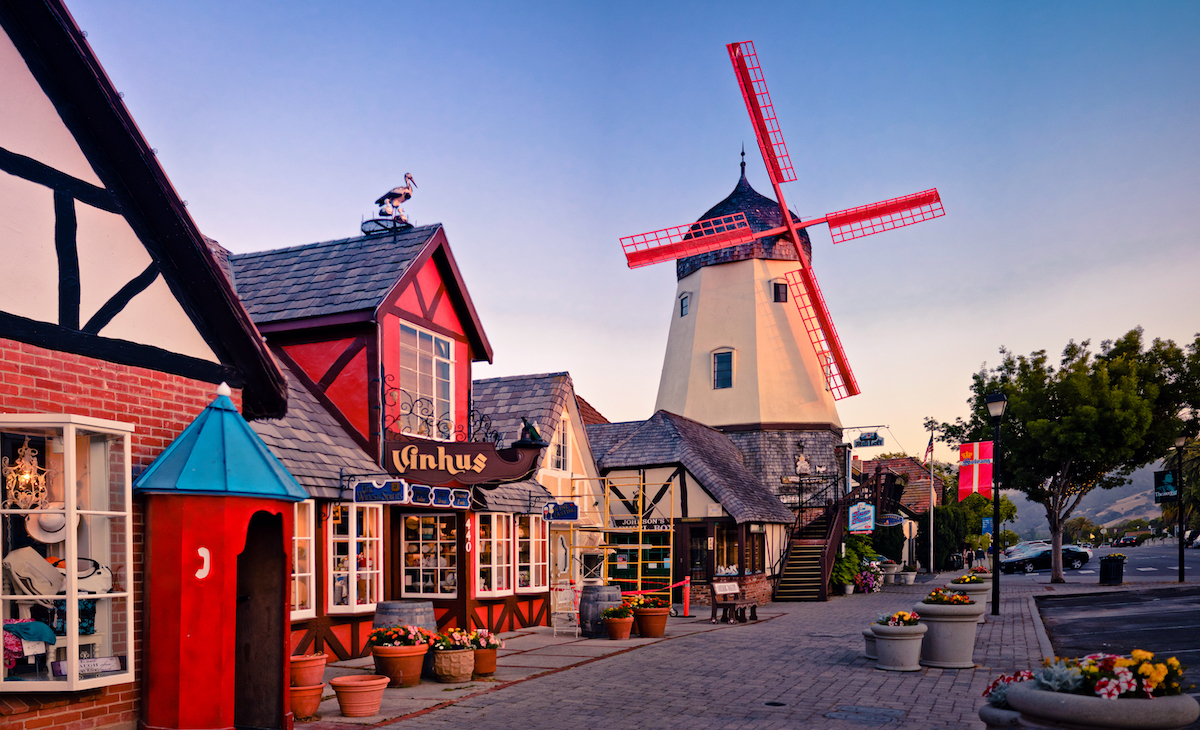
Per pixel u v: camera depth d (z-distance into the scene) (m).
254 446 8.03
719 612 22.58
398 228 15.54
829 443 35.06
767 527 28.22
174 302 8.38
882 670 12.26
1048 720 5.11
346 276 14.47
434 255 15.35
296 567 11.62
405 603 11.67
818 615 21.89
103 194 7.72
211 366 8.75
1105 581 28.30
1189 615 18.02
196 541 7.52
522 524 17.62
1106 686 5.00
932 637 12.55
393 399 13.79
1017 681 6.09
